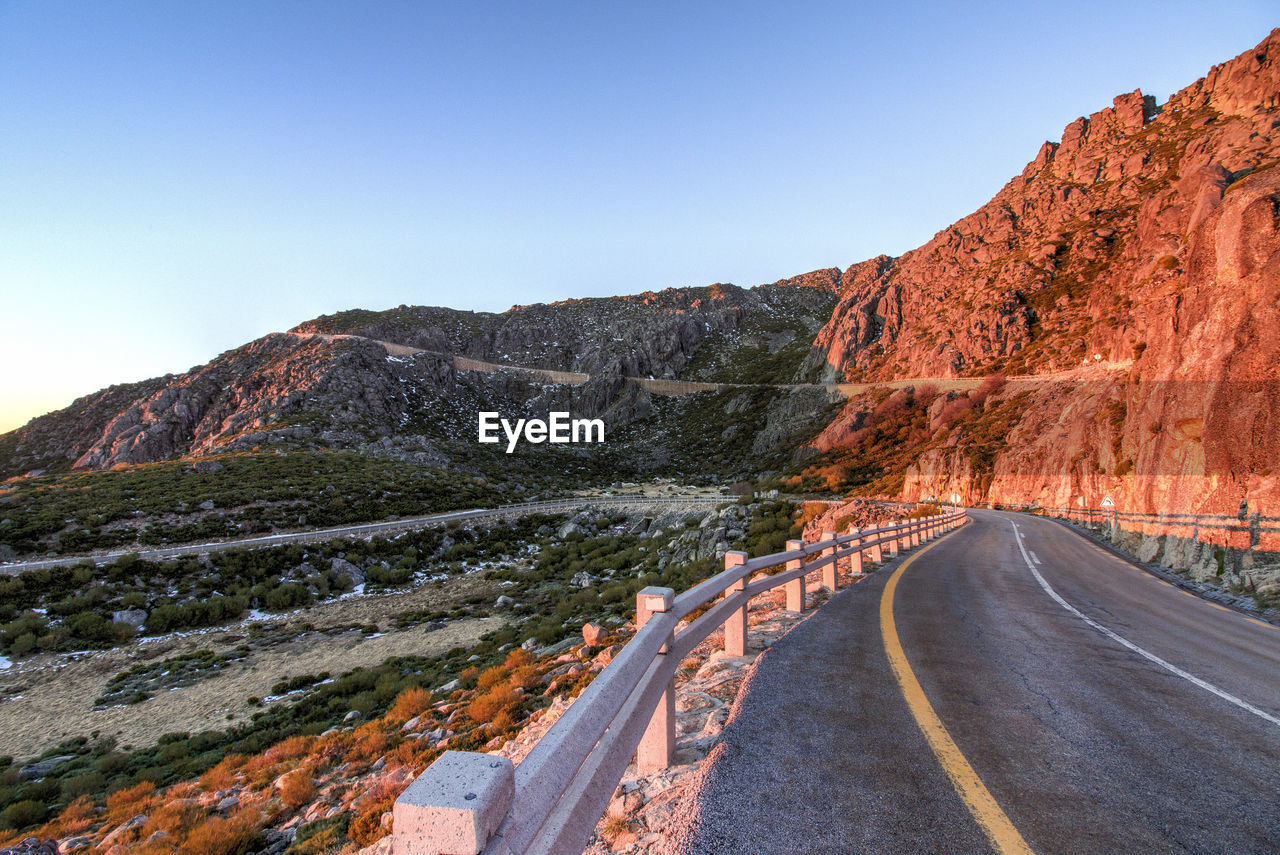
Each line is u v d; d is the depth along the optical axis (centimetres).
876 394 9731
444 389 15750
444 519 5425
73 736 1898
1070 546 2056
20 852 866
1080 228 9988
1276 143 5881
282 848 635
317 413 10706
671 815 257
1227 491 1374
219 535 4284
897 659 523
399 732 988
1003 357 8562
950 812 257
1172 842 240
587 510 6238
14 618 2900
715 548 3259
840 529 2423
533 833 112
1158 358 2086
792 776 289
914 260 14238
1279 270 1485
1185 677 515
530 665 1083
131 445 11169
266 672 2458
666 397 18075
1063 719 390
